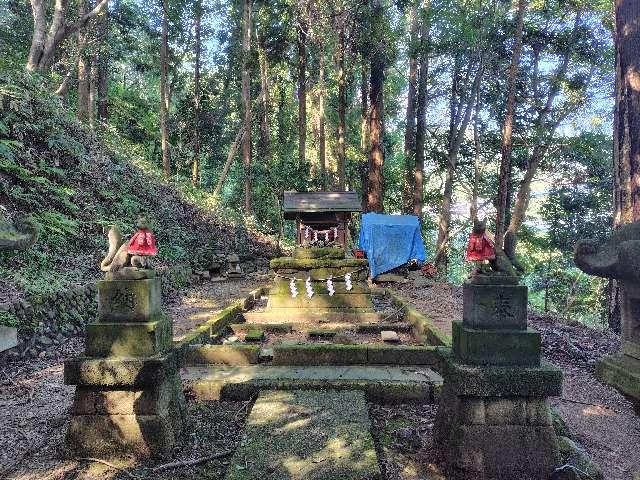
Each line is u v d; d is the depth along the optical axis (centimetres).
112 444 391
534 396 362
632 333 227
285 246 2195
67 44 1855
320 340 790
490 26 1772
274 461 366
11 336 273
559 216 2180
